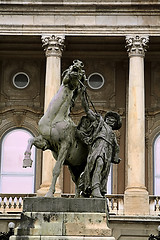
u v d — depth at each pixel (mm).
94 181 14844
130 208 38844
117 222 36594
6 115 46469
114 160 15609
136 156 39781
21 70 47156
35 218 13812
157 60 46656
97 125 15461
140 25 41688
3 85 46969
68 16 41969
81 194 15336
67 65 46594
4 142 46031
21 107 46406
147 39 41531
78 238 13578
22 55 46750
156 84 46594
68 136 15281
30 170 45344
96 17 41906
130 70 41188
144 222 36500
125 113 46062
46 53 41562
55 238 13594
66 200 14023
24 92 46875
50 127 15344
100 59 46812
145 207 38781
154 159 45250
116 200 39594
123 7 41844
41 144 15438
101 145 15133
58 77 41000
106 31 41781
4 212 39094
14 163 45656
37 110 46281
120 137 45500
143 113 40562
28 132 46344
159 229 30000
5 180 45281
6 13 42125
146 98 46281
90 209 13977
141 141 40031
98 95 46531
